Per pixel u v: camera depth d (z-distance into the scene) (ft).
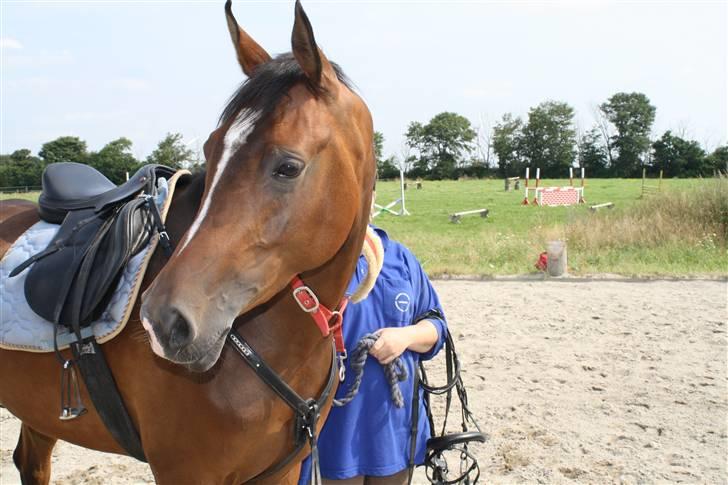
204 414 6.27
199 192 6.83
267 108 5.56
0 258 8.14
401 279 8.98
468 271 32.01
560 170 246.06
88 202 7.78
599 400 15.69
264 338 6.43
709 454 12.85
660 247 36.09
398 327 8.64
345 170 5.85
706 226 37.76
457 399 15.90
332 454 8.38
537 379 17.16
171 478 6.69
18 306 7.38
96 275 6.73
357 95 6.49
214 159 5.58
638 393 16.07
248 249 5.43
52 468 12.56
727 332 21.21
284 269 5.76
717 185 40.06
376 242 7.64
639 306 24.93
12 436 14.21
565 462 12.57
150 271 6.69
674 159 214.69
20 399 7.88
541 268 31.73
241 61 6.63
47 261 7.26
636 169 230.48
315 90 5.79
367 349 8.13
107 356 6.86
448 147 260.21
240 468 6.67
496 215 68.74
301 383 6.86
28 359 7.48
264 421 6.47
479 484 11.71
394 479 8.93
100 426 7.48
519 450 13.07
